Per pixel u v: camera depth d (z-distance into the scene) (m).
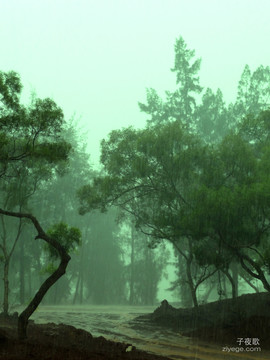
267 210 27.20
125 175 36.38
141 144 33.69
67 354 16.45
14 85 21.53
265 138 34.25
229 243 29.33
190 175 32.38
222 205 26.78
